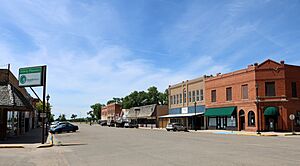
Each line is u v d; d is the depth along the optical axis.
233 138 30.80
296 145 21.73
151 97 125.25
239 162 13.20
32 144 24.17
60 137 35.62
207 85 55.62
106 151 18.98
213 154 16.36
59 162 14.31
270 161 13.41
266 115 43.00
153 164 13.18
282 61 43.78
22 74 28.86
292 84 44.03
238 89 47.88
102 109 149.62
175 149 19.47
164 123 73.56
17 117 36.91
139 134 40.56
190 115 57.03
